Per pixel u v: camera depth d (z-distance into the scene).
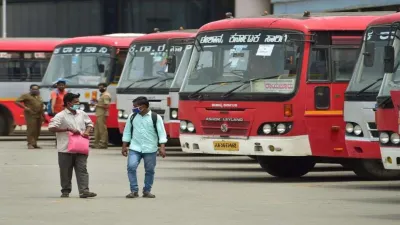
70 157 27.73
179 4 87.88
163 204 25.84
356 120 29.16
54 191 29.66
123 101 46.34
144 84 45.38
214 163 41.16
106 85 51.16
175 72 43.62
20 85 58.47
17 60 58.66
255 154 31.52
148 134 27.45
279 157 33.88
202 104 32.56
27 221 22.61
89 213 24.03
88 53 52.22
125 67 46.78
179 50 44.22
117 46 51.59
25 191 29.70
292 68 31.30
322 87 31.53
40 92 53.59
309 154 31.38
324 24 31.78
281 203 25.94
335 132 31.67
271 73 31.53
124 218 23.00
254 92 31.56
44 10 92.81
